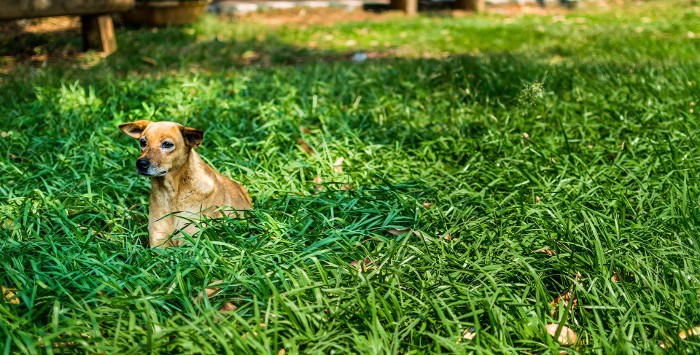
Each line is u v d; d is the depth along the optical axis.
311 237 3.00
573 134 3.96
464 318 2.63
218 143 3.83
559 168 3.49
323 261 2.87
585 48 6.46
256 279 2.71
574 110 4.23
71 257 2.79
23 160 3.76
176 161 2.89
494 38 7.52
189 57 6.25
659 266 2.80
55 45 7.02
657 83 4.52
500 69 5.10
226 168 3.53
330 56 6.79
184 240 2.93
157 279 2.71
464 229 3.03
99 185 3.40
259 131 4.02
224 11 9.88
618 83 4.59
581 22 9.09
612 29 7.77
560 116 4.12
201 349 2.42
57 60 6.33
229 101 4.45
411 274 2.78
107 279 2.69
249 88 4.78
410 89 4.78
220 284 2.66
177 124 2.92
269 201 3.33
